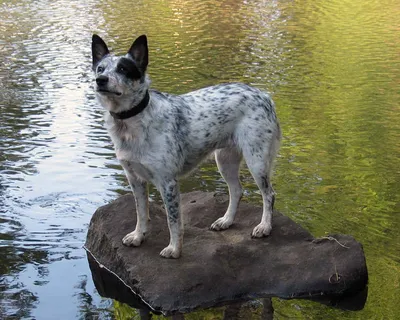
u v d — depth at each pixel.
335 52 14.18
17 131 9.45
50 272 5.81
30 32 16.08
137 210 5.67
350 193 7.45
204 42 15.03
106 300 5.36
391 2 20.64
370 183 7.73
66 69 12.78
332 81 12.00
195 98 5.58
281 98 11.02
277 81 11.96
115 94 4.96
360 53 14.08
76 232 6.59
